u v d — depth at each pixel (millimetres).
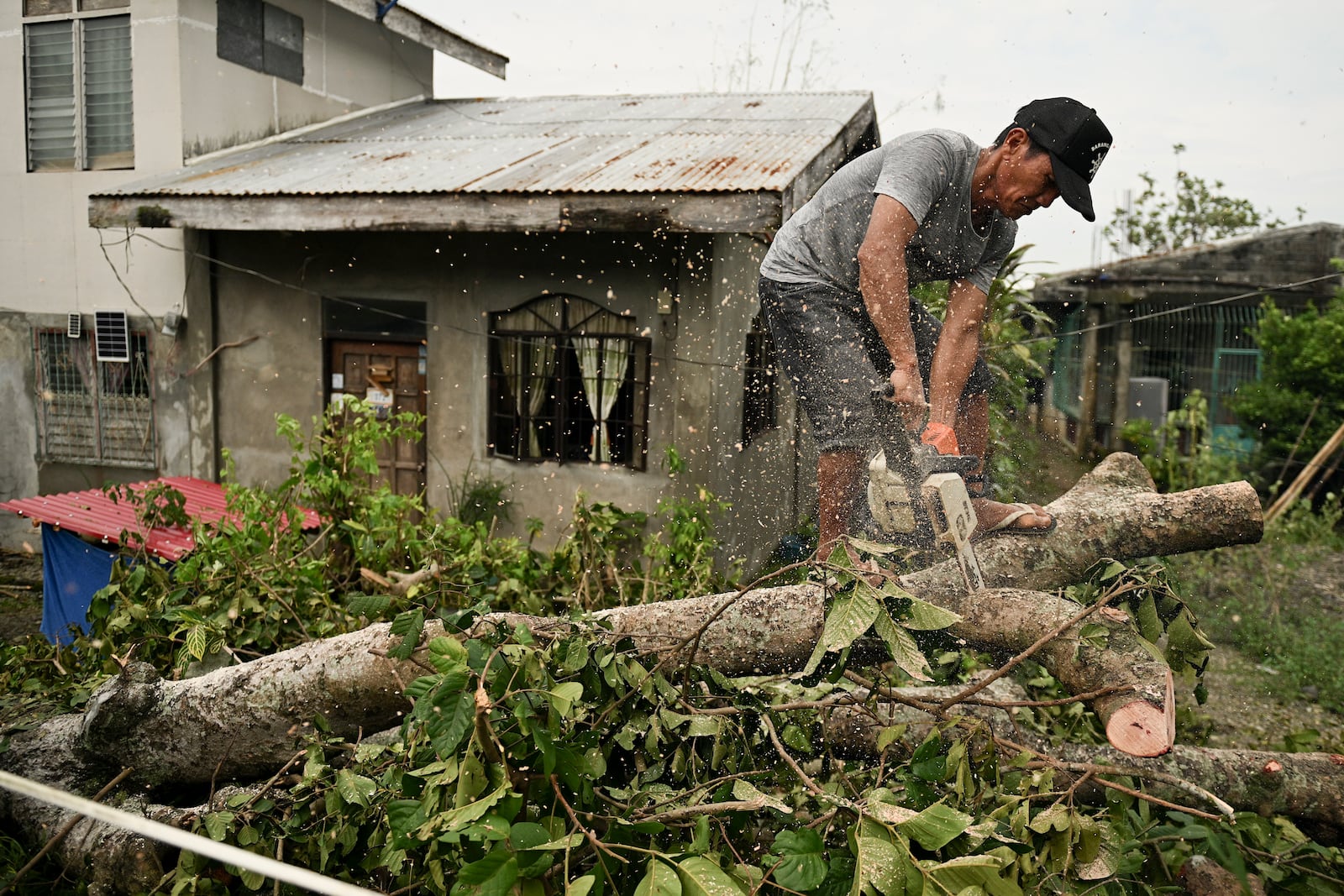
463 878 1574
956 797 2113
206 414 7648
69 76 7852
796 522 7180
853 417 2768
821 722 2506
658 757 2242
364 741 2715
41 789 1298
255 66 8086
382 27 9406
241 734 2572
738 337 6680
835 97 8438
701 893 1579
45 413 8203
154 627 3527
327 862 2281
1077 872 1947
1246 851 2129
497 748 1825
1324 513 8531
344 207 6020
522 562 4145
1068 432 8914
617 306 6352
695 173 5660
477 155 6887
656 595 4035
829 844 2027
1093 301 11656
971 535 2578
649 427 6297
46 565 5363
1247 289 11477
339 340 7316
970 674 3498
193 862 2281
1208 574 6805
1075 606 2295
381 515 4363
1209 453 9227
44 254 8039
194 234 7496
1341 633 5449
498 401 6859
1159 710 1996
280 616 3590
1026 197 2723
